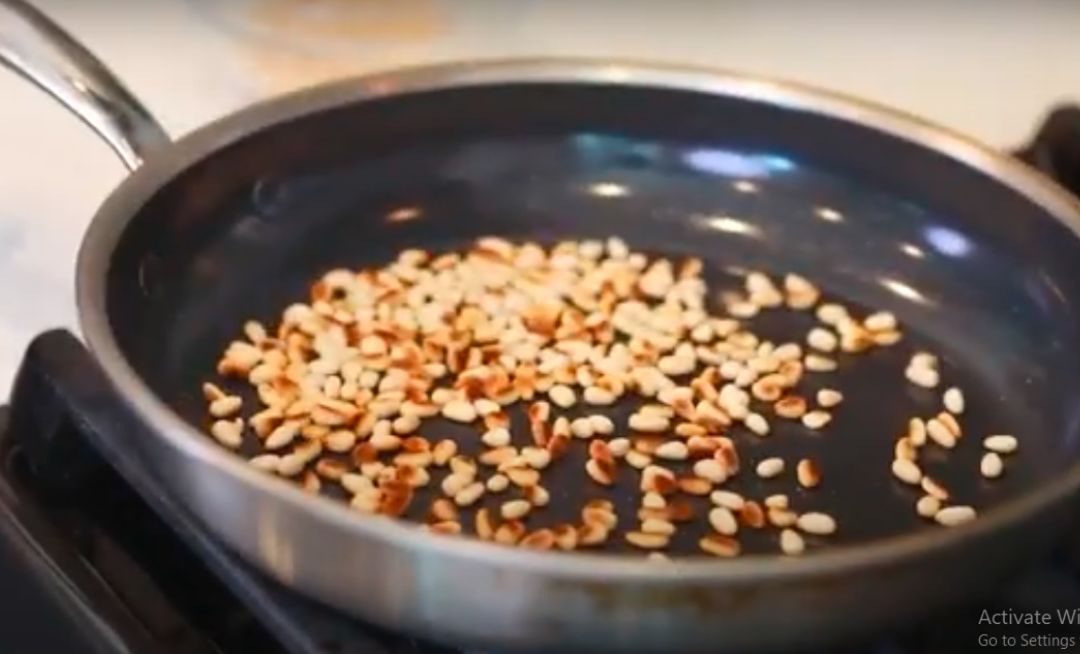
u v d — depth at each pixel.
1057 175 0.80
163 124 0.85
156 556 0.65
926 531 0.58
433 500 0.67
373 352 0.73
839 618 0.56
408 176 0.79
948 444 0.71
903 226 0.78
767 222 0.79
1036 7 0.96
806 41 0.94
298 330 0.74
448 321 0.75
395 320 0.75
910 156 0.77
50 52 0.70
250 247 0.76
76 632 0.62
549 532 0.66
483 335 0.75
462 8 0.93
